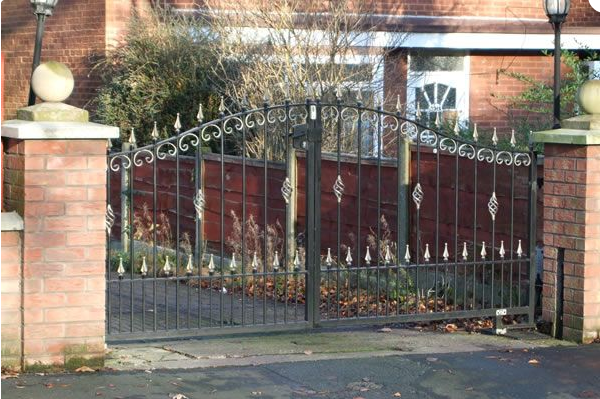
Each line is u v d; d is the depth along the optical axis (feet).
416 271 29.01
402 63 56.44
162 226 43.01
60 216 22.97
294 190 37.91
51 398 21.07
